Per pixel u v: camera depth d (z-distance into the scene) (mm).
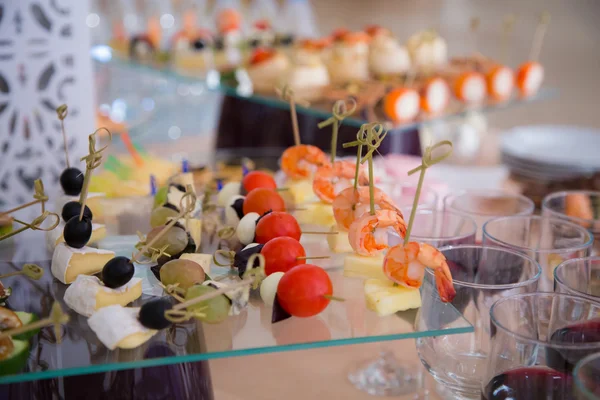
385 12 5781
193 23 2957
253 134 2463
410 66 2357
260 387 907
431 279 772
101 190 1146
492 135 2473
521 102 2234
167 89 2719
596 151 1919
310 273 726
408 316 734
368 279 798
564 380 637
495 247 800
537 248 926
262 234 880
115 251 918
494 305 687
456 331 691
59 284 826
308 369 966
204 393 800
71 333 711
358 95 1941
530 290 737
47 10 1247
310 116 2141
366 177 1004
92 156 778
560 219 942
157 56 2609
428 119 1946
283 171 1157
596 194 1092
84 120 1344
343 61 2244
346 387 937
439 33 5109
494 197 1109
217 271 872
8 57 1245
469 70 2273
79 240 828
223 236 935
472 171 1809
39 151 1315
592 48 5035
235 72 2291
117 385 732
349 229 841
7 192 1312
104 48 2469
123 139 1573
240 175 1580
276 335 701
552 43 5156
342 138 1960
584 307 693
